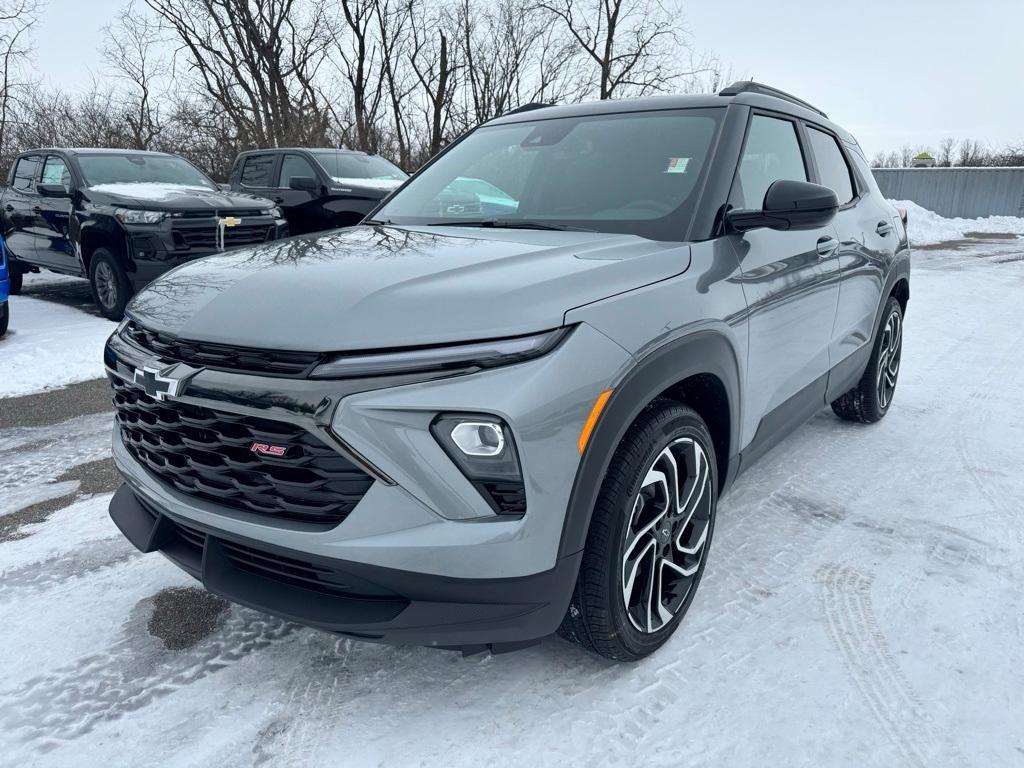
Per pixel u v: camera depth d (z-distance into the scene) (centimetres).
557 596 172
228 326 176
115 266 695
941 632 224
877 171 2747
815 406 321
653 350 185
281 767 172
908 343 621
